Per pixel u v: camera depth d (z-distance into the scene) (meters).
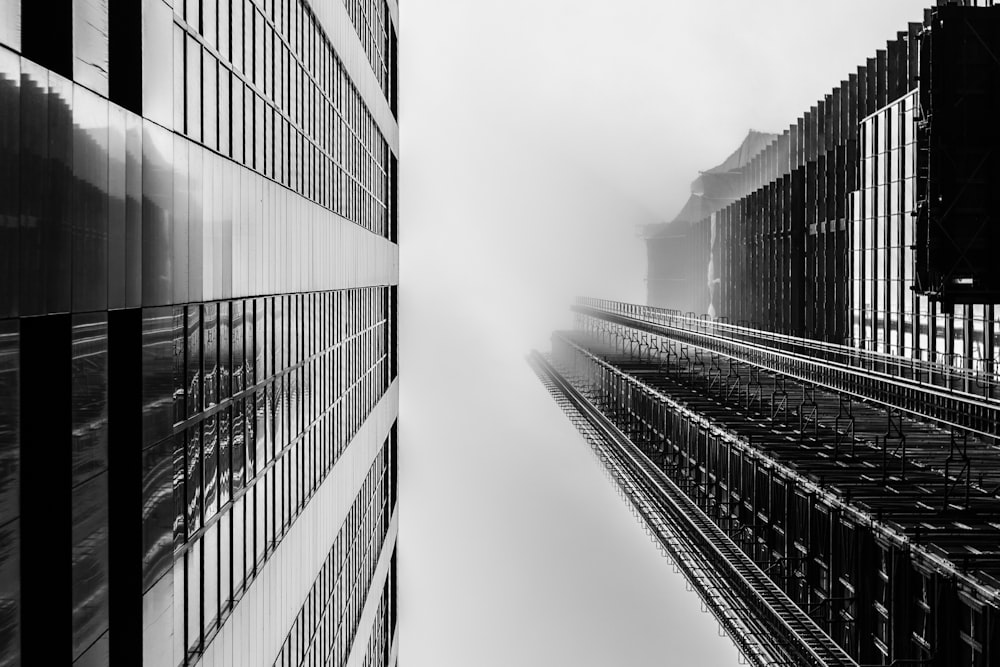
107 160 20.80
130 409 22.88
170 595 25.38
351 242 63.88
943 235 46.28
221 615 31.55
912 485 41.06
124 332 22.64
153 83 23.89
